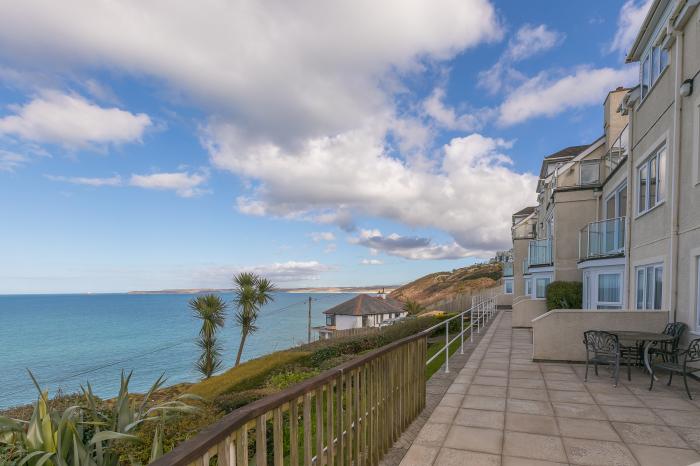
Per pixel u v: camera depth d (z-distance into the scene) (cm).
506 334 1309
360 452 324
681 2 704
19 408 659
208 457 148
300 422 503
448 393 588
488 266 10481
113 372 3534
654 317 753
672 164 755
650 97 892
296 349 1534
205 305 1733
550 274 1828
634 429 430
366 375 340
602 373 707
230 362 3838
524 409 505
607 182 1341
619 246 1088
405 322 2070
